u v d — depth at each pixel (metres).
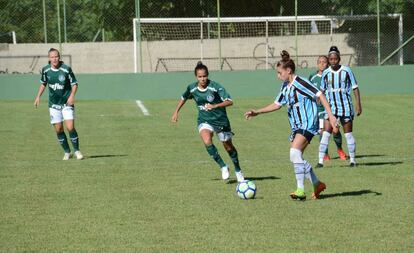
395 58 74.81
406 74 70.25
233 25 78.19
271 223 20.23
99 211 22.14
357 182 26.55
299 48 77.56
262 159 32.84
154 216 21.33
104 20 75.69
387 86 70.12
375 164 31.08
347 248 17.64
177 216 21.30
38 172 29.92
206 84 26.86
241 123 48.44
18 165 31.94
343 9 75.62
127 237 18.98
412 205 22.34
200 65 26.94
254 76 69.62
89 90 68.94
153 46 76.69
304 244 18.05
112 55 76.00
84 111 58.06
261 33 78.50
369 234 18.91
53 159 33.78
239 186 23.70
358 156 33.69
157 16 75.81
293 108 23.16
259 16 78.94
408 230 19.28
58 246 18.23
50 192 25.33
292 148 23.05
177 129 45.38
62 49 74.94
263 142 38.81
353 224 19.98
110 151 36.22
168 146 37.78
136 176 28.59
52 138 41.88
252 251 17.52
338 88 30.88
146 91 69.19
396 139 39.66
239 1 78.25
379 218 20.67
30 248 18.08
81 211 22.17
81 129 46.16
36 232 19.64
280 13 78.56
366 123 47.41
